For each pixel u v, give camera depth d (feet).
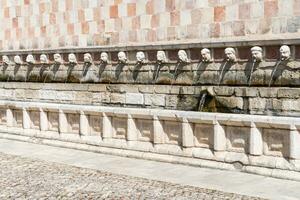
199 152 35.73
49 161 38.96
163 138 38.19
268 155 32.50
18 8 59.36
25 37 58.85
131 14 47.57
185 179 31.58
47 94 54.24
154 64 44.73
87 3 51.67
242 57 38.55
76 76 52.13
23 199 27.89
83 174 33.94
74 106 44.91
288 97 35.37
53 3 55.31
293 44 35.19
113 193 28.68
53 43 55.67
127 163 37.40
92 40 51.47
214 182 30.55
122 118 41.11
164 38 44.98
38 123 49.44
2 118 53.67
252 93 37.29
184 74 42.50
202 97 40.09
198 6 42.32
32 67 57.16
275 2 37.55
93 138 43.52
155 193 28.37
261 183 30.04
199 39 42.34
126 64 47.16
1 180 32.68
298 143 30.83
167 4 44.52
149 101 44.39
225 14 40.60
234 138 34.27
